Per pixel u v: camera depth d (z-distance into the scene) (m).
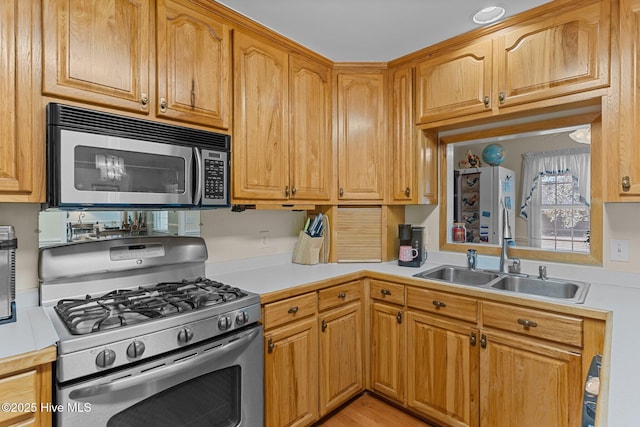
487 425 1.75
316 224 2.53
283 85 2.11
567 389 1.50
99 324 1.19
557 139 2.09
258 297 1.64
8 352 1.00
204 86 1.73
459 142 2.48
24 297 1.46
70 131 1.26
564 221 2.06
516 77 1.89
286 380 1.79
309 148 2.28
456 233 2.53
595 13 1.64
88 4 1.36
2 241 1.26
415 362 2.04
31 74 1.24
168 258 1.84
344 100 2.46
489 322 1.74
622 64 1.57
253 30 1.94
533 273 2.13
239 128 1.87
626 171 1.56
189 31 1.67
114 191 1.37
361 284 2.27
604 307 1.44
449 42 2.14
